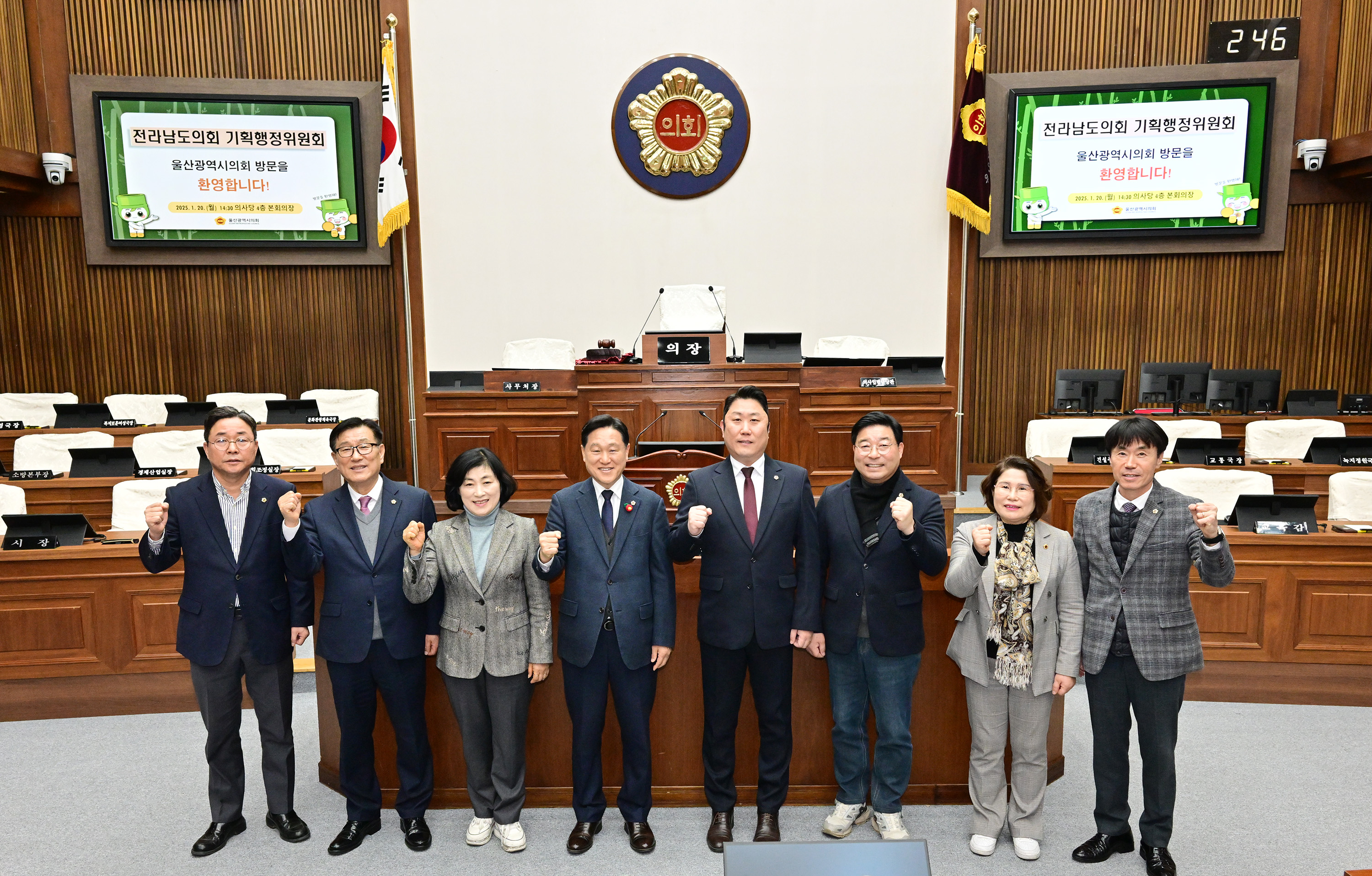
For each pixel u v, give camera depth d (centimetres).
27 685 372
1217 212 702
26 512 485
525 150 709
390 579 260
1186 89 687
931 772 301
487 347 729
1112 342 741
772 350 547
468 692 261
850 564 259
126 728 365
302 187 716
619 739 297
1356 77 681
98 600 373
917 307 722
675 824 286
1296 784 310
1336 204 712
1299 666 380
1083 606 257
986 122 702
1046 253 722
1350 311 722
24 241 725
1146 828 256
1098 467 502
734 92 699
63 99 701
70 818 292
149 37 705
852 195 711
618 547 258
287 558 257
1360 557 371
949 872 257
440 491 541
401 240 723
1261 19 691
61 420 607
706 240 718
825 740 299
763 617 256
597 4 694
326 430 555
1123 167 702
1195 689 388
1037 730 261
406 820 274
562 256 720
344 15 716
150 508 254
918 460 546
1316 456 513
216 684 264
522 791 272
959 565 257
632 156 707
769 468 267
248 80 708
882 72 698
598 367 530
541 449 538
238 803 278
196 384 750
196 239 716
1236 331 733
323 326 750
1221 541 233
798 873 153
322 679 312
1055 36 707
